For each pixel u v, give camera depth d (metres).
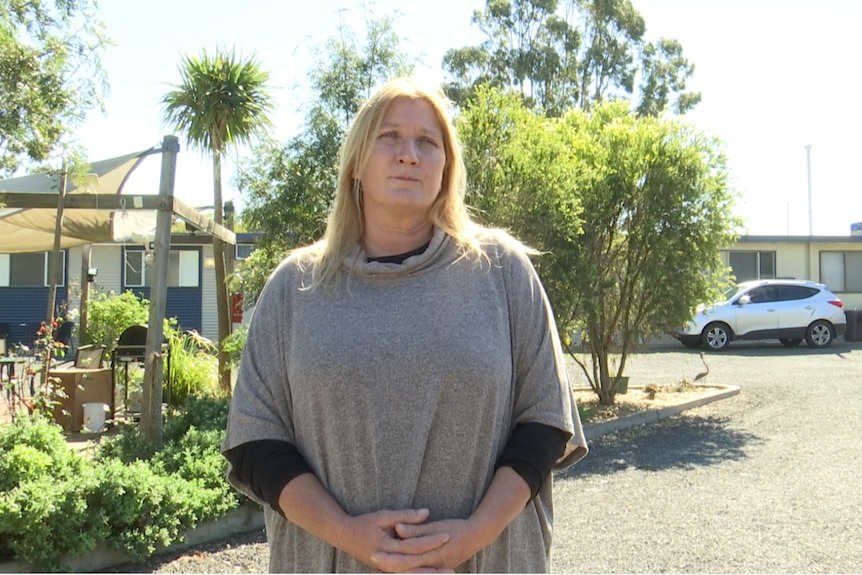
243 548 4.42
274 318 1.78
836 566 4.07
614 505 5.32
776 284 18.31
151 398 5.60
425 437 1.62
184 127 9.26
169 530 4.33
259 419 1.72
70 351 16.02
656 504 5.33
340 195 1.85
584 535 4.65
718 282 9.12
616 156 8.83
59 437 4.75
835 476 6.04
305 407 1.67
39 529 3.95
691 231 8.71
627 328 9.21
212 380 8.80
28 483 4.12
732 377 12.53
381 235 1.84
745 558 4.21
